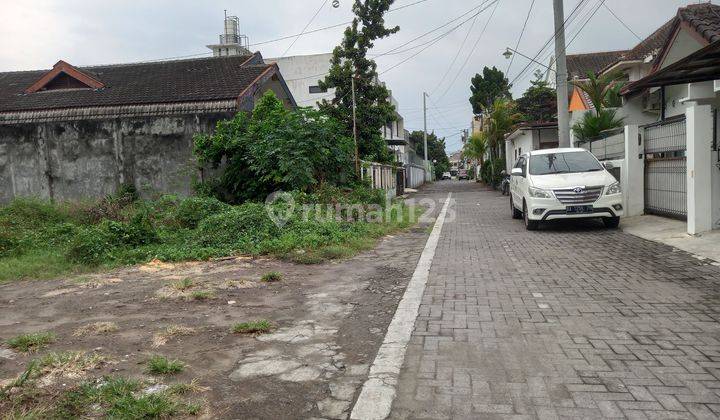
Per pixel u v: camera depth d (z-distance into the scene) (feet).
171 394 11.46
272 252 30.35
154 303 19.90
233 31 129.49
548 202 36.17
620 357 13.15
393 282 23.16
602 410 10.49
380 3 81.56
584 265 24.64
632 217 39.96
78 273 27.37
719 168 29.43
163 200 45.52
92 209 45.11
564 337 14.79
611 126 58.59
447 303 18.81
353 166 59.26
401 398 11.35
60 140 59.31
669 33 45.11
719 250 25.58
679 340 14.19
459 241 34.47
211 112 55.93
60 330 16.71
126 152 58.23
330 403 11.31
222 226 34.40
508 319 16.67
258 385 12.21
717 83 36.50
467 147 154.30
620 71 77.41
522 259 26.91
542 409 10.63
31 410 10.66
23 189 60.18
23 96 64.49
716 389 11.22
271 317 17.87
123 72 69.72
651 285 20.26
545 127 84.84
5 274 26.61
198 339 15.53
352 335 15.89
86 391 11.50
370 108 82.12
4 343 15.38
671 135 35.45
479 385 11.87
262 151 48.39
